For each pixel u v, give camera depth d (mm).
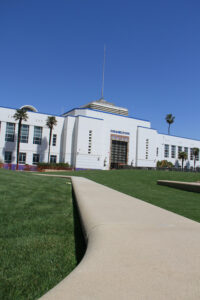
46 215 5836
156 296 1732
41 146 60125
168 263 2328
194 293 1786
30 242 3832
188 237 3254
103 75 93625
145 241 3000
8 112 56594
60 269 2850
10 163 56000
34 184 12320
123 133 70625
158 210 5508
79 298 1695
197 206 8891
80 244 3826
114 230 3469
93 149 63438
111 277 2012
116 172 29469
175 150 81938
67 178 20828
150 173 27844
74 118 63719
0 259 3105
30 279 2586
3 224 4781
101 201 6672
